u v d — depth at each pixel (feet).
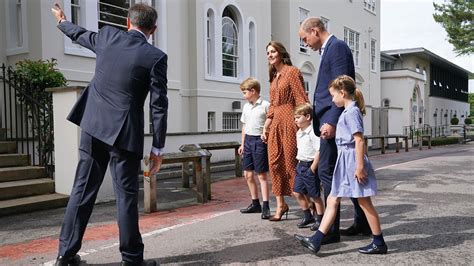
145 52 11.32
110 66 11.37
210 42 48.29
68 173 22.44
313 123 14.69
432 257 12.76
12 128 28.12
